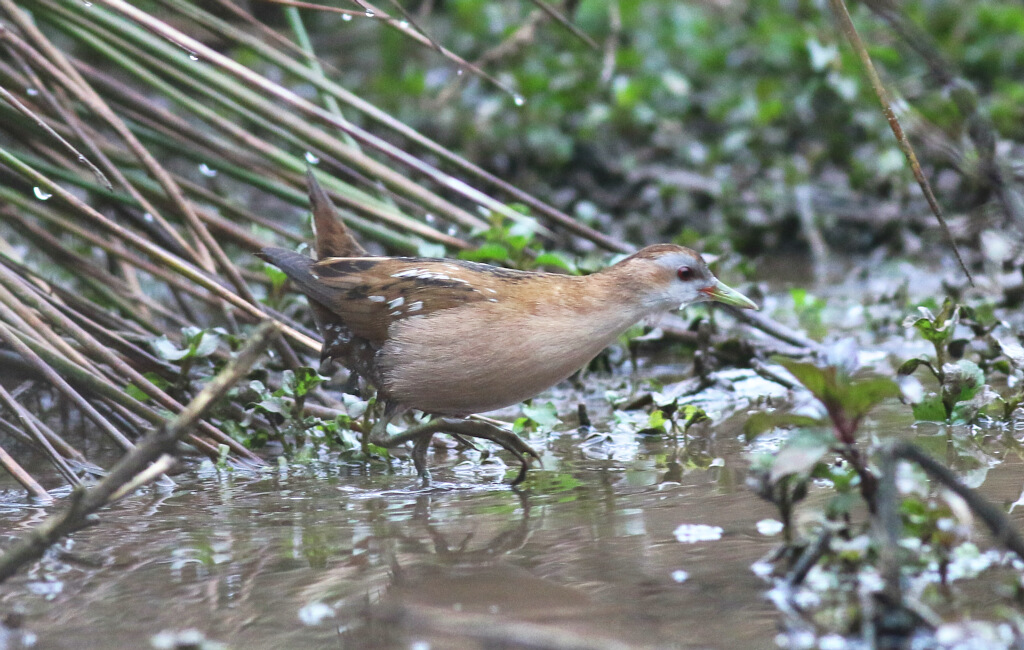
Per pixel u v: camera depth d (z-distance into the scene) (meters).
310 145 9.95
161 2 9.15
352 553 5.63
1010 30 19.22
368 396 8.63
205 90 9.49
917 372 9.57
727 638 4.36
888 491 4.60
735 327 11.45
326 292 7.86
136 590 5.16
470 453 8.15
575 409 9.41
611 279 7.70
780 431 8.18
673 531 5.75
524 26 17.52
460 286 7.48
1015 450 7.12
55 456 6.81
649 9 20.73
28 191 9.72
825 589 4.79
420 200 10.17
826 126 17.16
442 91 18.06
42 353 7.44
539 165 17.12
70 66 8.87
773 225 15.67
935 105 15.02
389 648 4.39
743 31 20.20
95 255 13.39
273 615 4.79
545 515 6.22
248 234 10.09
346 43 19.95
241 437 8.22
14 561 4.84
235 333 9.45
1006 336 9.12
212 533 6.09
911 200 15.21
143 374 8.62
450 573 5.25
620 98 17.12
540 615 4.65
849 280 14.05
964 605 4.56
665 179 16.58
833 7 6.91
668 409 8.29
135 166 10.00
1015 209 6.93
